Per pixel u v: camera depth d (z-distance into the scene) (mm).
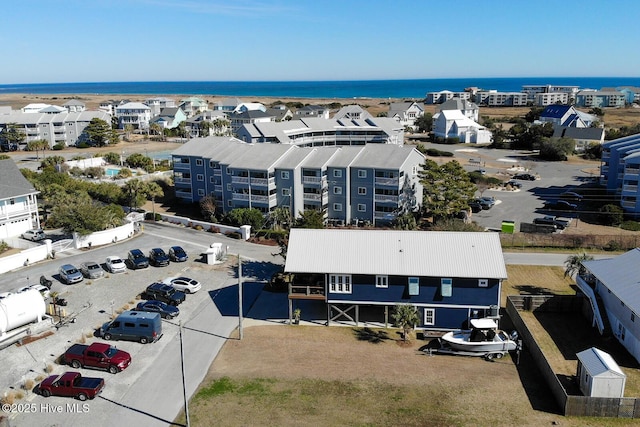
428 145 148250
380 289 41719
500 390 33406
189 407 31453
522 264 56750
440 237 43406
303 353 38125
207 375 35000
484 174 103688
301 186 72375
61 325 41500
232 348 38781
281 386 33750
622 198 74625
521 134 141125
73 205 62469
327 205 73625
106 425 29688
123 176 98500
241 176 72750
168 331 41281
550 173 106250
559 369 35750
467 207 70188
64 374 32719
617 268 41750
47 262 55688
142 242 63656
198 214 78688
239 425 29797
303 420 30234
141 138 163750
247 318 43875
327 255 42625
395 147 74625
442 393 33000
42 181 81375
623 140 90312
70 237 63625
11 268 53375
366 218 72438
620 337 39344
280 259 58406
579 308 44969
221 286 50500
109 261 53219
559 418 30406
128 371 35312
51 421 29906
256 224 69125
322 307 46469
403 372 35562
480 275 40000
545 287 50562
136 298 46906
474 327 38188
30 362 36188
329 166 71875
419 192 75938
